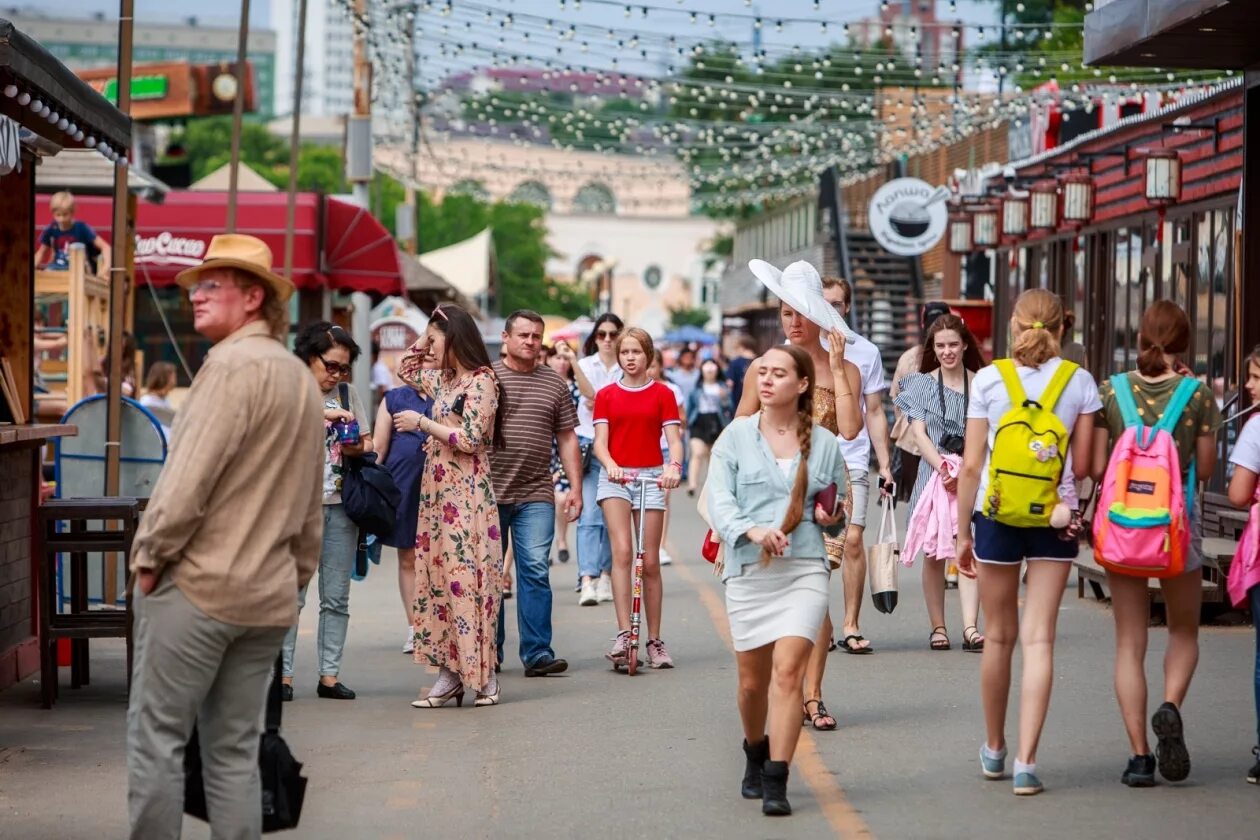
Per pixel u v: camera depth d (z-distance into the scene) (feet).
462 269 264.52
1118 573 34.45
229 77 212.84
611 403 50.47
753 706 33.37
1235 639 53.21
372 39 94.94
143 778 25.61
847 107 121.90
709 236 559.38
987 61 101.04
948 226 135.33
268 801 27.61
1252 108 65.92
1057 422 33.71
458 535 44.11
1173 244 88.53
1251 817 31.99
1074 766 36.40
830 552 41.32
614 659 49.42
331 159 444.14
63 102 39.42
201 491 25.05
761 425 33.06
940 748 38.22
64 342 79.10
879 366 48.08
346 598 46.47
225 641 25.63
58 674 48.01
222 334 26.73
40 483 50.08
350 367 47.50
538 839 30.96
